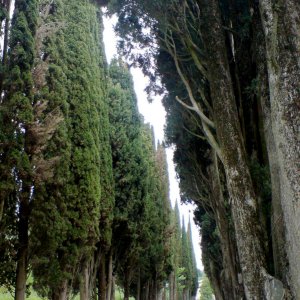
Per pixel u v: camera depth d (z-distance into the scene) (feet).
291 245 20.68
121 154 70.44
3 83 32.40
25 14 36.06
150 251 88.02
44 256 39.42
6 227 34.96
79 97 51.85
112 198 62.49
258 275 23.58
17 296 36.14
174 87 40.14
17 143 32.22
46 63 39.34
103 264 64.75
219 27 28.78
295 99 21.58
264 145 29.40
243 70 33.47
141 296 96.02
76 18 57.06
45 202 39.55
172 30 34.30
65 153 44.32
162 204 105.09
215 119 27.71
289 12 22.72
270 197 27.48
